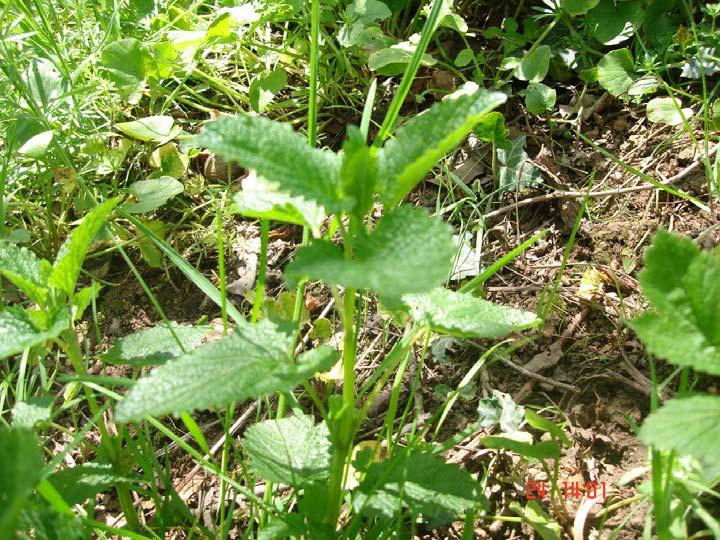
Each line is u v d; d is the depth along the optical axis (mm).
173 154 455
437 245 198
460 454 334
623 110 467
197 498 336
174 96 478
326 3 498
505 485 319
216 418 367
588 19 486
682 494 256
